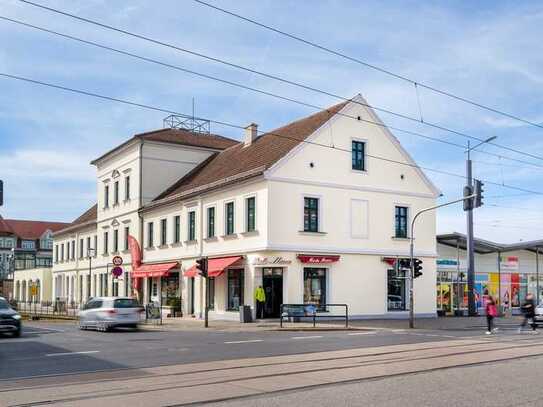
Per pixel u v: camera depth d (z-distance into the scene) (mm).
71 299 63844
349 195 36219
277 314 34156
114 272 35906
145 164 47750
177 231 43062
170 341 22672
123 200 50562
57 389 12203
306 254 34156
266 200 33344
